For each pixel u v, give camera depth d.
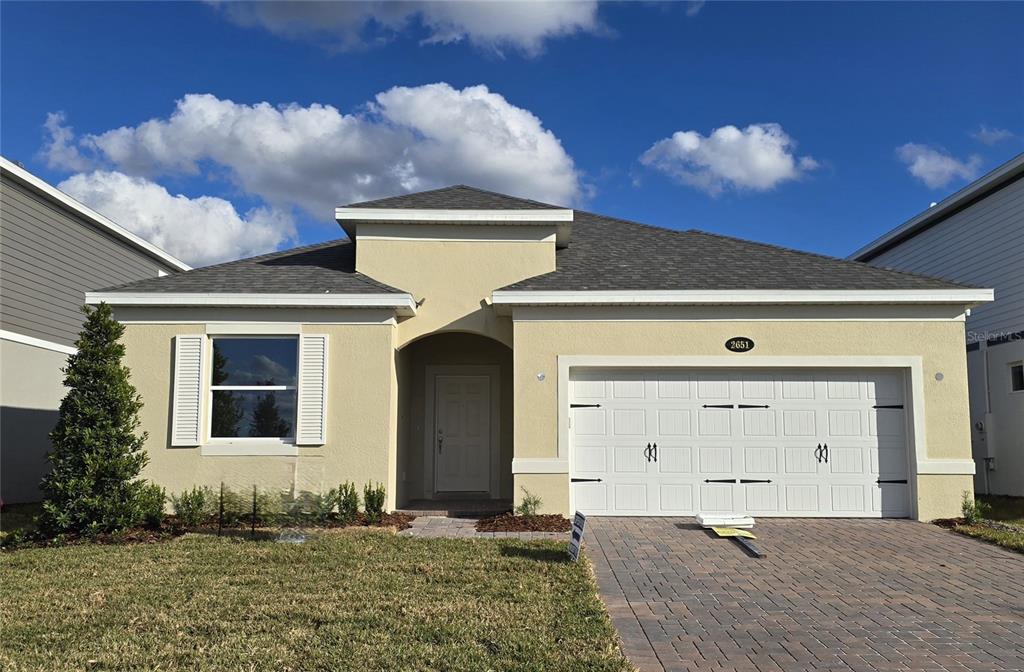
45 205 17.25
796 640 6.50
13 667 5.60
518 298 12.70
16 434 16.00
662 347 12.82
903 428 12.80
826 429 12.80
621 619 7.09
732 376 12.90
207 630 6.55
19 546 10.32
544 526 11.66
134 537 10.66
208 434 12.84
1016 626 6.91
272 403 13.01
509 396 15.60
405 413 14.77
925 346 12.78
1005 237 16.39
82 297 18.69
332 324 13.02
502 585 7.99
